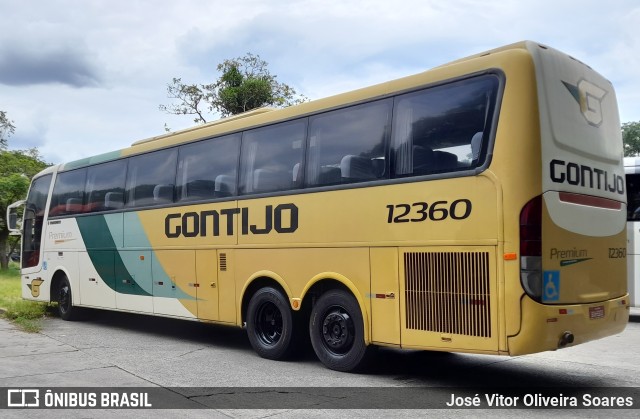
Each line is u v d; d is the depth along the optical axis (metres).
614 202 6.88
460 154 6.23
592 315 6.21
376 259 6.88
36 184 14.35
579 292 6.11
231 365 7.89
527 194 5.72
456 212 6.17
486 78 6.15
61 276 13.09
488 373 7.34
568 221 6.02
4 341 10.01
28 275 14.25
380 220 6.87
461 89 6.34
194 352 8.90
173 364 7.98
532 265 5.66
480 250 5.95
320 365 7.84
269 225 8.23
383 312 6.79
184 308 9.67
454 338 6.12
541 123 5.86
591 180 6.45
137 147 11.05
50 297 13.30
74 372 7.49
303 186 7.85
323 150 7.68
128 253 10.96
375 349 7.21
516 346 5.67
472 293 5.99
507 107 5.92
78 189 12.69
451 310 6.15
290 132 8.16
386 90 7.05
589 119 6.58
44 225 13.73
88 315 13.02
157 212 10.31
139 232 10.71
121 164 11.43
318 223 7.57
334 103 7.64
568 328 5.87
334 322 7.41
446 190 6.27
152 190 10.54
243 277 8.60
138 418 5.55
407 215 6.60
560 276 5.87
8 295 16.64
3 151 36.97
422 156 6.57
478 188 6.01
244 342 9.86
